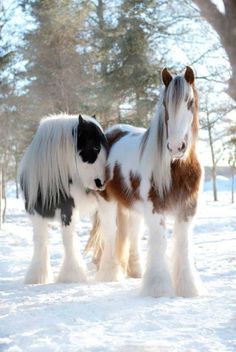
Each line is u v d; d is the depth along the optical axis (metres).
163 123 5.17
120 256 6.61
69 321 4.17
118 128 7.02
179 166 5.22
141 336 3.66
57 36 20.66
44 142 6.61
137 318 4.20
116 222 6.60
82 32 20.98
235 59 2.97
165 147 5.15
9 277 7.23
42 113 21.16
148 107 19.25
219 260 7.71
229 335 3.63
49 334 3.76
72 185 6.56
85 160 6.46
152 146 5.28
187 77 5.04
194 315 4.27
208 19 3.01
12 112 21.70
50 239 11.97
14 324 4.11
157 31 18.59
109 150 6.63
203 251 8.98
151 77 18.72
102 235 6.74
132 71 18.77
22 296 5.50
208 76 18.64
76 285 6.17
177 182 5.27
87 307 4.66
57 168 6.51
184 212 5.38
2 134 21.72
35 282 6.54
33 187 6.62
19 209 24.50
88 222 16.53
